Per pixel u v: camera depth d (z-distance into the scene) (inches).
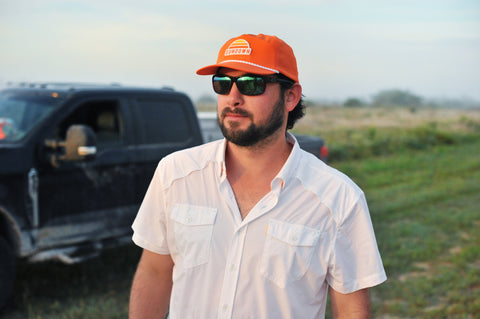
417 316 148.3
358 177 390.9
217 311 54.4
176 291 57.1
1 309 146.9
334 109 1107.3
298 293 53.4
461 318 146.2
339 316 56.4
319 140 223.6
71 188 156.6
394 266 189.8
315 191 54.4
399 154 535.2
